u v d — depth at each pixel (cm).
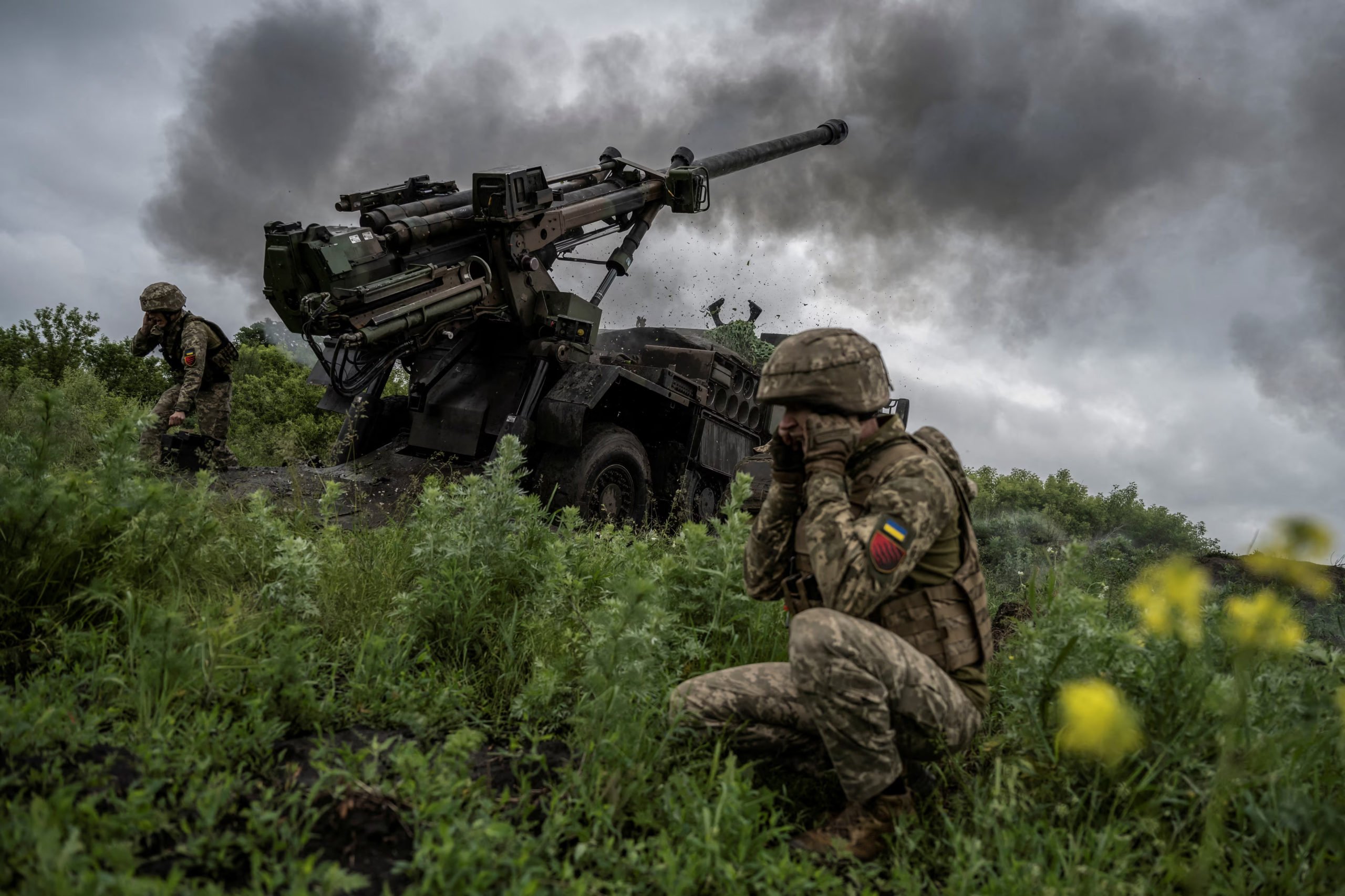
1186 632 230
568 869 184
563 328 734
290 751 235
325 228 616
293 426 1420
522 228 718
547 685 268
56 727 212
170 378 1723
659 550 474
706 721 253
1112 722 158
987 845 217
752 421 977
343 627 323
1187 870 199
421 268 654
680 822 209
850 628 229
